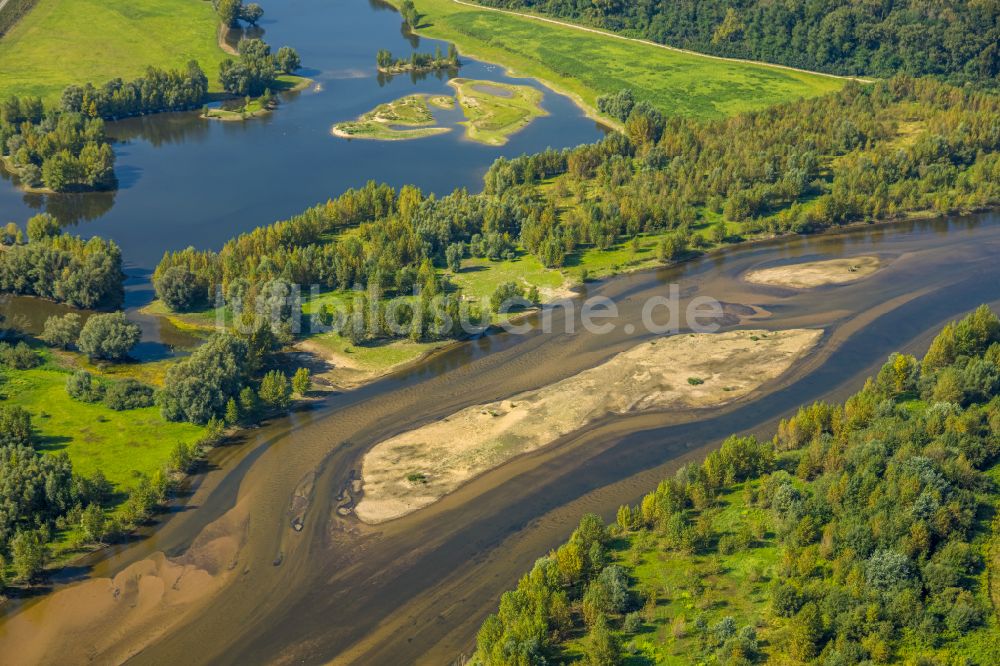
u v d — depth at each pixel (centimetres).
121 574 13250
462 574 13238
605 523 14050
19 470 13938
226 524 14262
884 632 10844
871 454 13675
